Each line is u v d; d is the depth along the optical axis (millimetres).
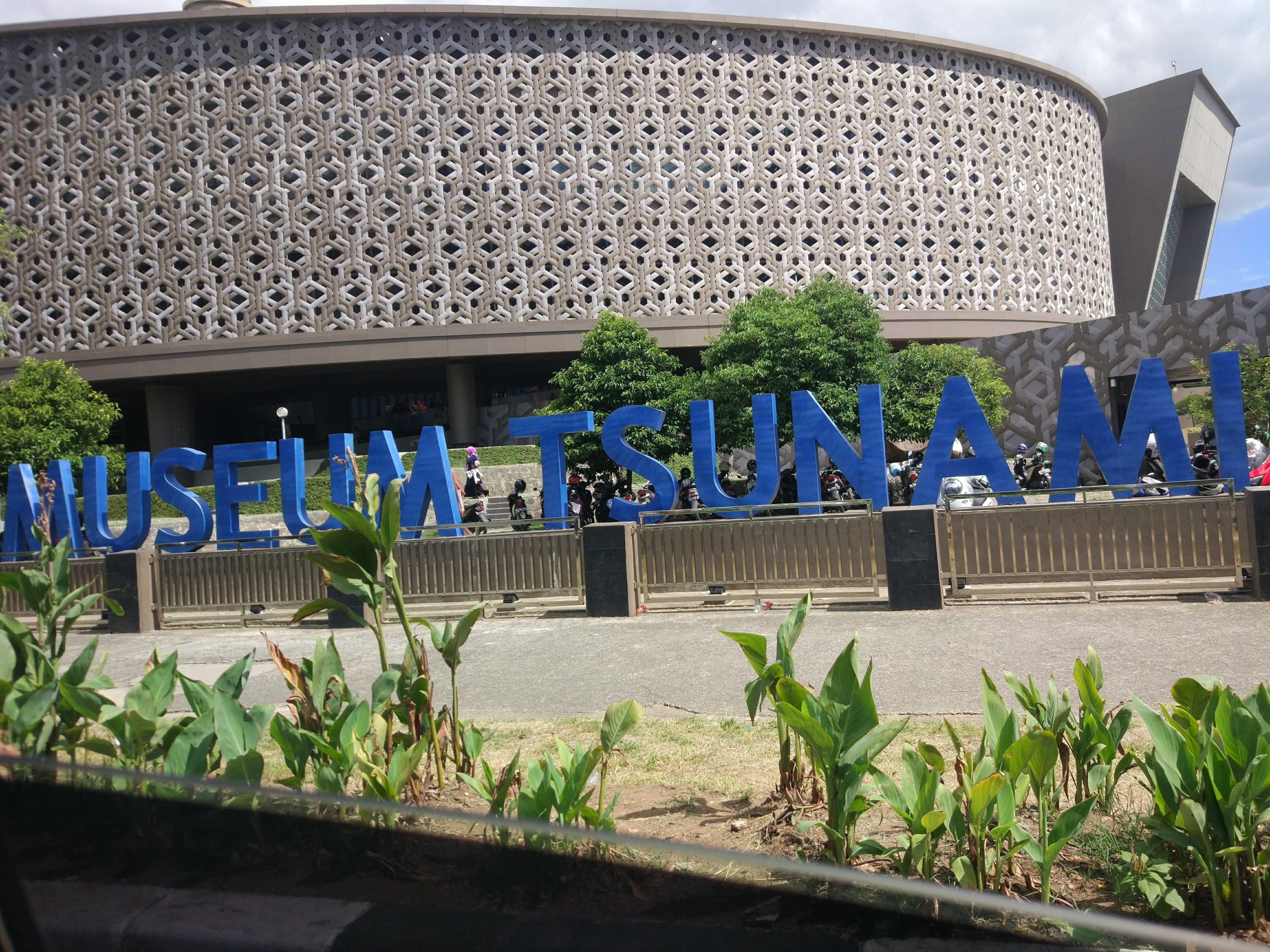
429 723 4465
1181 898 2830
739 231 37719
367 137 35844
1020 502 15539
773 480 12328
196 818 1608
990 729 3359
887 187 39344
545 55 36688
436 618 10977
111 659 9594
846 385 24703
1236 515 8953
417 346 35750
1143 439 10930
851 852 3240
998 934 2064
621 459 12820
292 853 1666
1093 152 47594
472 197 36281
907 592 9484
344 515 4430
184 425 38938
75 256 35656
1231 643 6938
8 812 1626
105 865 1606
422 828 1747
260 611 11734
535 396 41656
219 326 35531
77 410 29453
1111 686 5980
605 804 4273
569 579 10852
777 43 38594
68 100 35781
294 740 3615
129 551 11695
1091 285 45750
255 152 35562
